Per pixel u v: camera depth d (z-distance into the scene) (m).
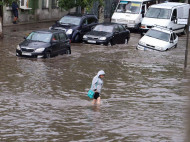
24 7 48.16
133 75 25.06
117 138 13.58
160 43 35.72
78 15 39.53
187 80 24.27
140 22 48.44
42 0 51.59
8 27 43.81
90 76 24.11
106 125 15.08
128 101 18.98
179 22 39.84
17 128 14.42
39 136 13.62
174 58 32.31
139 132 14.33
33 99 18.59
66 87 21.17
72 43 37.53
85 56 31.08
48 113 16.47
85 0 45.19
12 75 23.25
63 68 26.08
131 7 48.62
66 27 37.69
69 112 16.72
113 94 20.22
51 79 22.81
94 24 40.59
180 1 63.97
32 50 28.62
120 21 48.06
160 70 27.11
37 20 50.62
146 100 19.28
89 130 14.40
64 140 13.26
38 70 24.98
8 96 18.91
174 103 18.86
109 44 37.25
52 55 29.69
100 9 49.12
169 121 15.87
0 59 27.77
